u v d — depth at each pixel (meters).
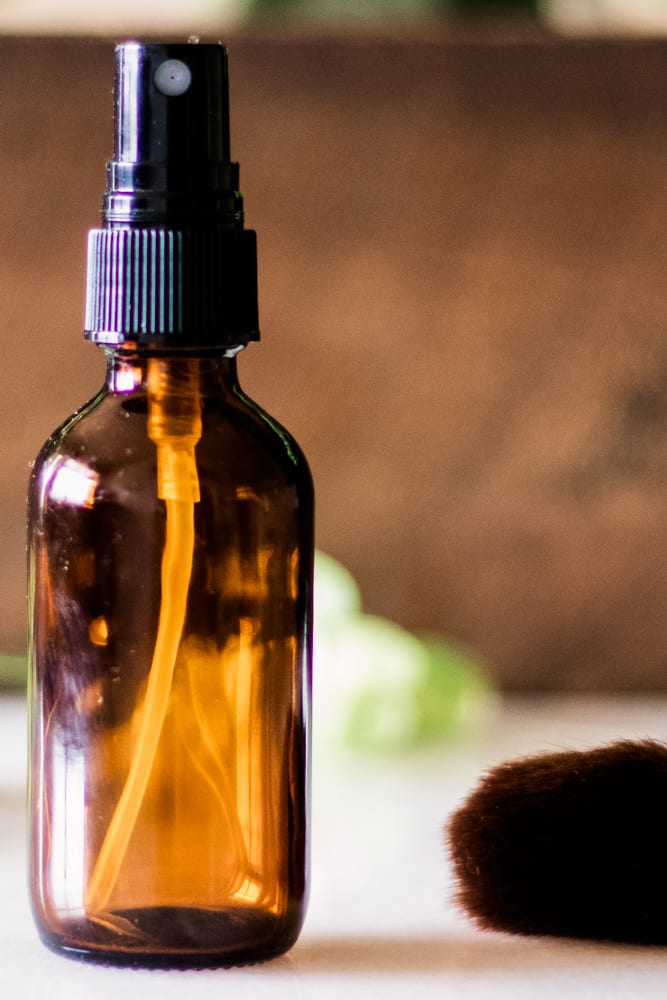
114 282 0.41
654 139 0.62
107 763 0.42
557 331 0.63
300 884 0.42
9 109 0.62
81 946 0.42
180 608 0.42
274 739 0.42
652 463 0.64
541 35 0.62
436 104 0.62
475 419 0.64
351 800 0.53
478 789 0.44
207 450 0.42
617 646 0.64
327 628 0.59
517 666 0.64
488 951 0.43
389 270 0.63
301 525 0.42
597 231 0.63
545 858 0.43
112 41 0.62
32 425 0.63
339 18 0.62
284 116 0.62
